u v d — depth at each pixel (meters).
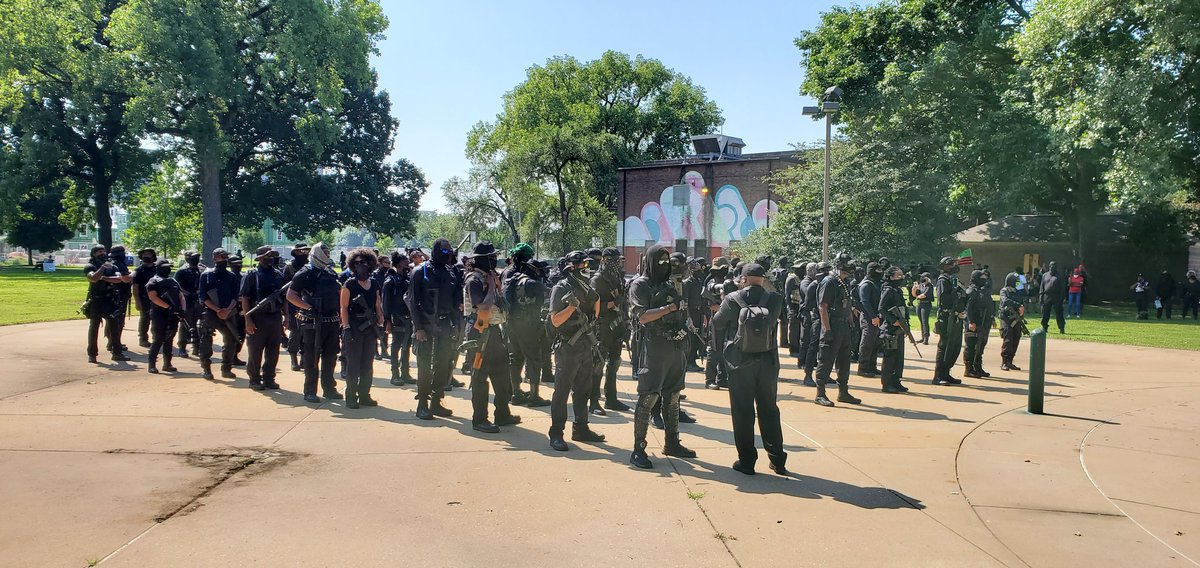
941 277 11.05
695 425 8.03
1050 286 19.97
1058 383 11.27
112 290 11.58
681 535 4.71
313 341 8.78
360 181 58.31
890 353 10.20
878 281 10.52
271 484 5.59
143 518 4.81
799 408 9.03
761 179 39.34
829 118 18.30
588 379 7.03
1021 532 4.88
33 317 19.27
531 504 5.26
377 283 9.52
